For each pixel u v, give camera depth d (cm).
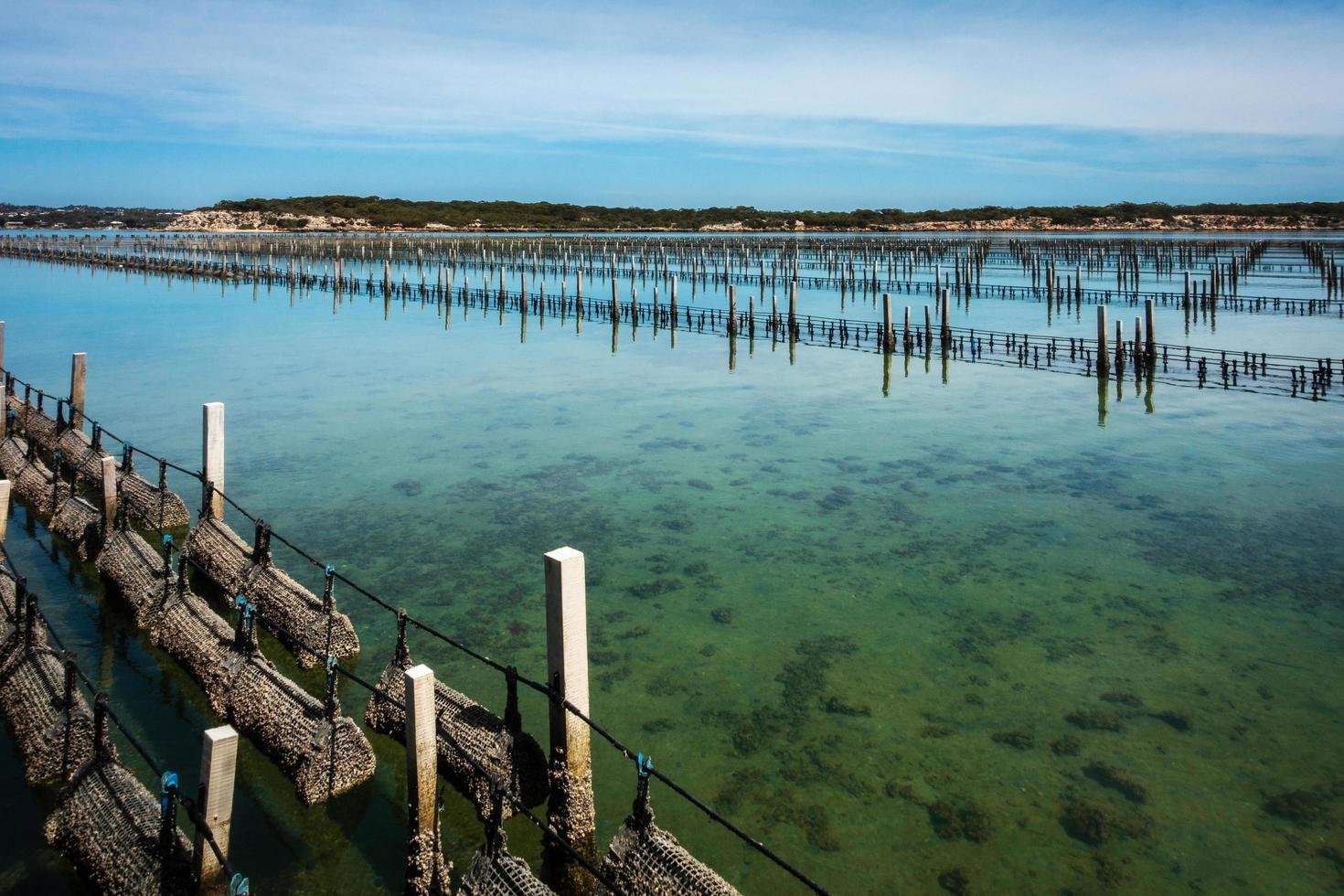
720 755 1164
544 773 1012
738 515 2081
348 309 6347
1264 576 1698
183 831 950
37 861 938
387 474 2377
